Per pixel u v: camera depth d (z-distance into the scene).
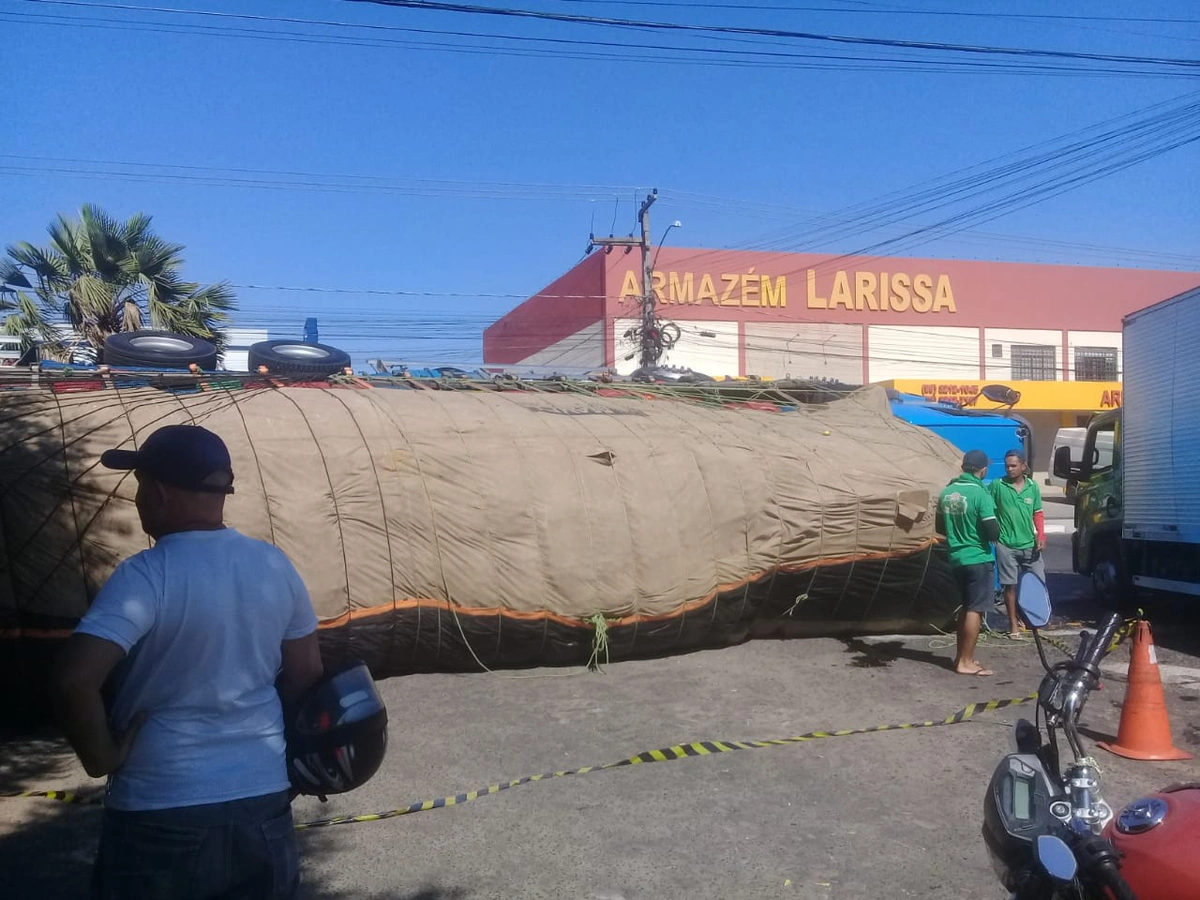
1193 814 2.86
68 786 5.95
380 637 7.92
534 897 4.56
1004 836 3.16
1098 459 12.60
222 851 2.55
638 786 5.87
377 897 4.56
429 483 8.16
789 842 5.10
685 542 8.77
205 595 2.57
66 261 17.47
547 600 8.27
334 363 10.67
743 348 38.03
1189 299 9.84
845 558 9.34
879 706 7.46
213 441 2.77
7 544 7.07
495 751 6.52
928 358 39.75
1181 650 9.73
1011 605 10.09
